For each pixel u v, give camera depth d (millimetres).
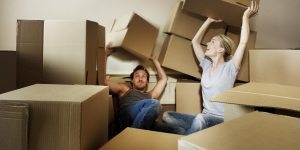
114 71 1912
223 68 1653
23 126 677
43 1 1854
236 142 522
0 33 1832
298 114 829
